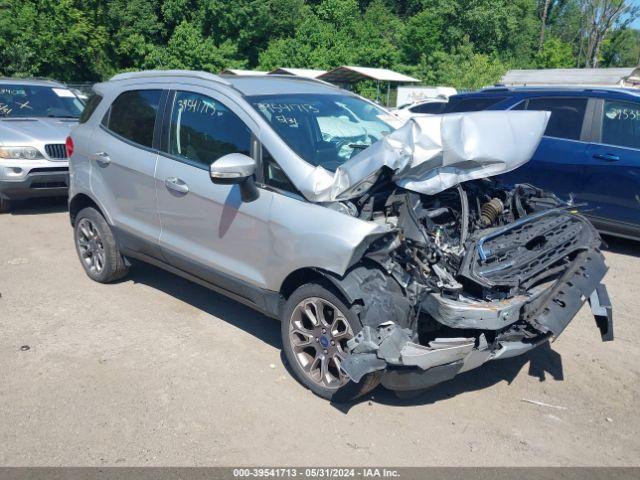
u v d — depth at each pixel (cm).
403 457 335
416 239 344
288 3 3822
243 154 410
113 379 407
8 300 536
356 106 502
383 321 351
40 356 436
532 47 5866
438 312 338
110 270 555
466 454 340
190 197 447
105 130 534
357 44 4012
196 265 455
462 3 4594
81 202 570
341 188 363
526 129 390
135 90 519
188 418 365
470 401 394
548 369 439
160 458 330
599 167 701
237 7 3547
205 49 3488
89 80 3191
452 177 368
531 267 370
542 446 349
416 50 4034
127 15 3400
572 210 445
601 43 5966
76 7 3036
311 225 369
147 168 481
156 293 555
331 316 383
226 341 464
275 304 407
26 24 2752
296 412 374
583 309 546
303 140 420
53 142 801
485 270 354
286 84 497
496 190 443
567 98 750
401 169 355
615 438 359
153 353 443
